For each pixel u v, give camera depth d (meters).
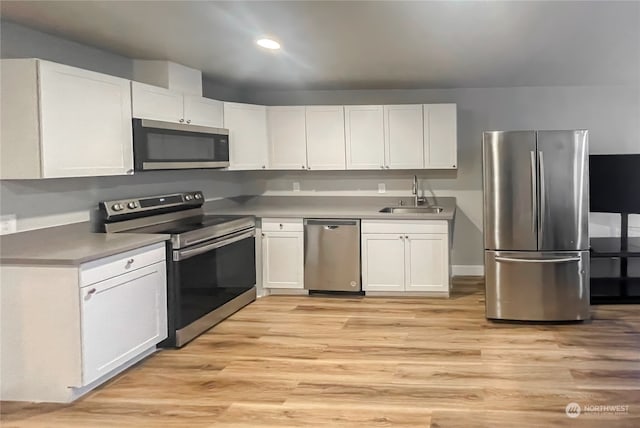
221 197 5.96
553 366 3.46
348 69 4.91
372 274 5.32
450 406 2.92
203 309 4.28
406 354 3.74
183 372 3.49
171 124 4.27
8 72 3.06
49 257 2.97
